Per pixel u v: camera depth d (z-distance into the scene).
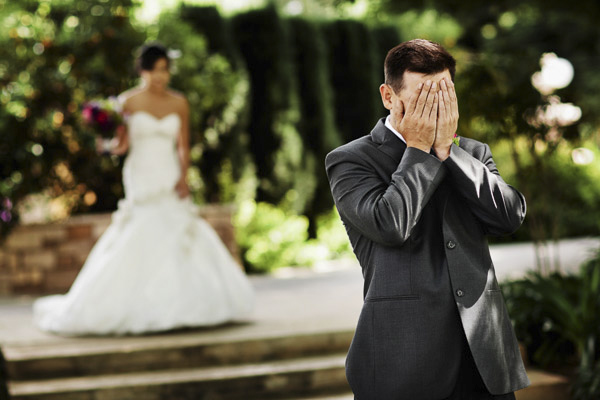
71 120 9.52
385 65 2.42
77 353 5.13
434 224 2.38
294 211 12.51
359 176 2.39
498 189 2.38
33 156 9.09
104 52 9.66
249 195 11.91
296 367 5.12
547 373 5.06
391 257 2.33
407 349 2.27
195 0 11.88
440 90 2.31
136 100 5.91
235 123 11.71
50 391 4.79
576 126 6.62
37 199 9.88
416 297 2.29
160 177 5.88
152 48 5.88
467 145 2.59
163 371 5.20
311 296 7.64
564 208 10.55
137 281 5.67
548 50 15.78
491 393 2.25
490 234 2.46
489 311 2.31
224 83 10.98
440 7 11.13
